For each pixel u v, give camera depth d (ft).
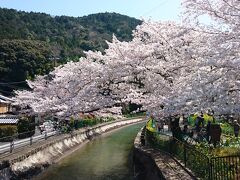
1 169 49.29
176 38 49.90
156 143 65.57
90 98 58.80
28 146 70.28
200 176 37.96
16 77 194.29
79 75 60.90
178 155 50.19
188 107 38.78
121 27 410.72
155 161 50.21
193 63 47.16
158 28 56.13
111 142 116.06
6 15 335.67
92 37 370.94
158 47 54.34
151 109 55.83
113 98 59.16
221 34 38.09
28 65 193.26
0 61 194.59
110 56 58.70
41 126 96.43
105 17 439.22
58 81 72.28
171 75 55.21
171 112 43.60
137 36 63.46
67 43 310.86
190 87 40.04
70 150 93.40
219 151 45.78
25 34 300.81
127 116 210.59
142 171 60.39
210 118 75.41
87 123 136.77
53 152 79.61
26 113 108.37
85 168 71.00
